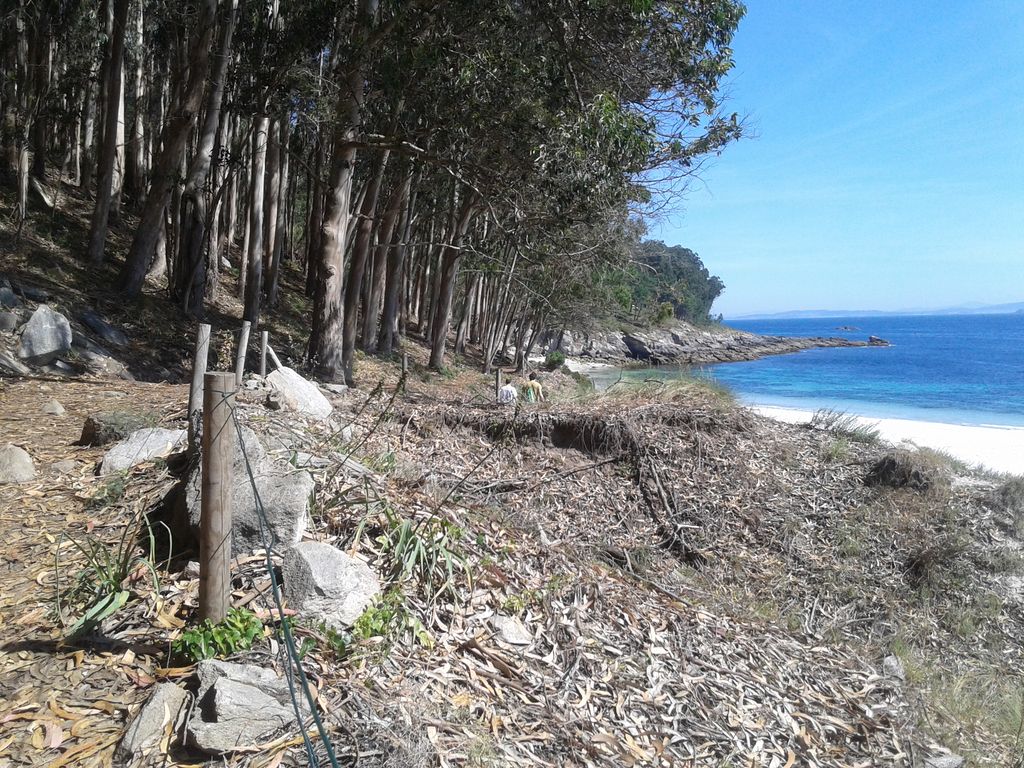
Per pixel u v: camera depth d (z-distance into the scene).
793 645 5.86
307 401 7.12
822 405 30.31
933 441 18.95
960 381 43.66
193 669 3.09
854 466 9.77
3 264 12.48
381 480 5.37
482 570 4.65
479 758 2.96
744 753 3.96
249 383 6.91
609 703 3.94
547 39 12.40
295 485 4.11
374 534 4.47
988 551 8.44
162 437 5.51
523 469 8.62
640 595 5.59
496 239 19.44
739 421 10.32
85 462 5.58
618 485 8.75
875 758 4.41
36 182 17.92
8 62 16.95
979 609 7.82
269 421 5.74
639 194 13.70
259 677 2.96
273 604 3.50
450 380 24.06
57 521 4.55
